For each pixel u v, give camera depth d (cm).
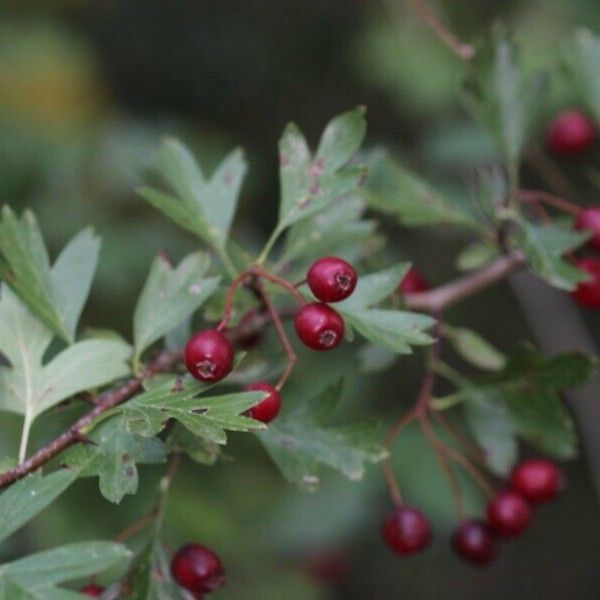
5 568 41
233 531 70
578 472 111
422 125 101
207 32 111
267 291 48
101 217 78
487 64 54
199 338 44
